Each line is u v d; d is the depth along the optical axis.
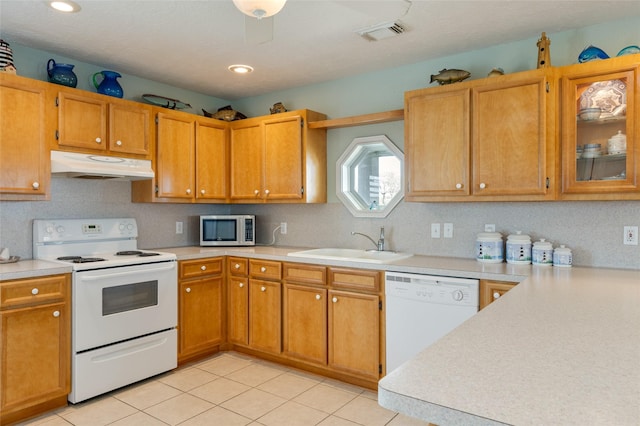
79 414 2.53
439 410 0.74
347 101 3.66
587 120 2.40
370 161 3.62
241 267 3.58
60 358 2.58
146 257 3.09
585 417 0.69
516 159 2.59
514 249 2.73
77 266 2.64
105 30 2.67
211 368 3.30
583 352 1.01
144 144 3.36
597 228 2.63
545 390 0.80
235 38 2.80
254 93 4.16
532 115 2.53
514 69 2.89
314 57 3.16
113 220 3.44
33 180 2.71
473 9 2.39
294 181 3.60
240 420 2.47
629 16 2.50
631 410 0.71
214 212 4.36
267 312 3.40
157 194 3.45
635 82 2.26
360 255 3.50
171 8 2.38
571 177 2.44
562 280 2.12
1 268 2.52
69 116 2.91
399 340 2.72
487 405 0.74
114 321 2.82
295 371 3.24
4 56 2.65
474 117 2.73
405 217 3.37
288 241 4.06
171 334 3.18
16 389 2.40
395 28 2.64
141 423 2.43
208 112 4.23
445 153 2.84
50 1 2.28
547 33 2.74
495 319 1.33
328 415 2.54
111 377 2.80
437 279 2.57
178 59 3.20
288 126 3.64
